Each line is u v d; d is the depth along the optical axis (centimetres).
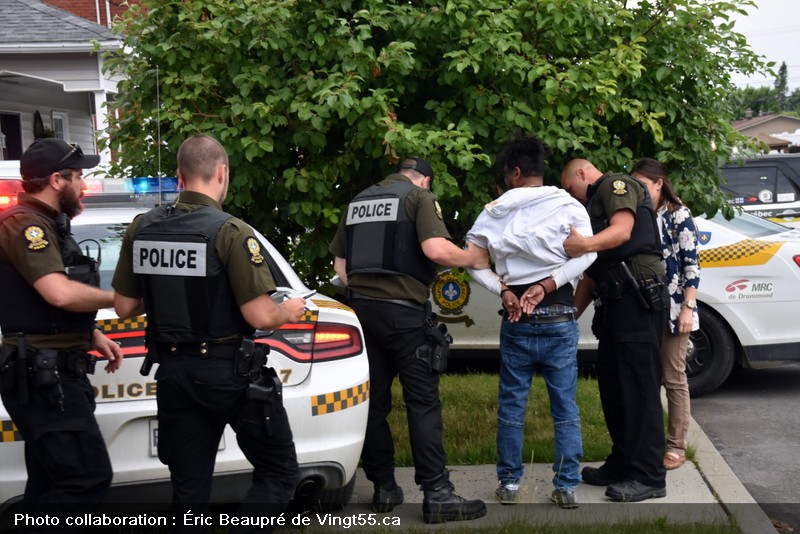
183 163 362
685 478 531
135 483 402
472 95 565
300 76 546
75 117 1605
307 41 562
